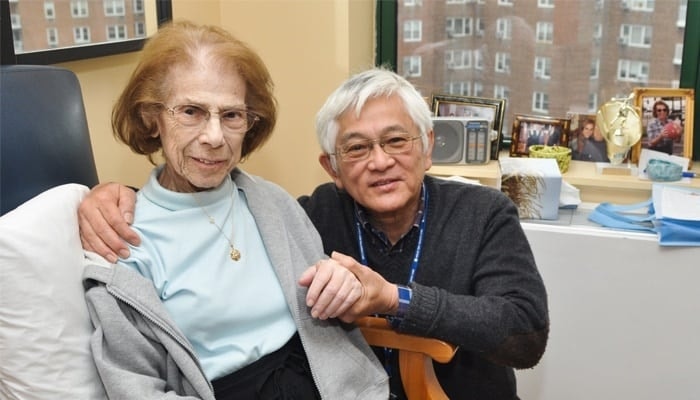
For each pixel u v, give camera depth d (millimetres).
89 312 1146
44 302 1058
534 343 1381
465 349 1420
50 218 1124
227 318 1245
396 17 2420
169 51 1205
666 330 1921
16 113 1248
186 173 1241
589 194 2203
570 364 2023
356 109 1396
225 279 1260
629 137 2133
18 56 1535
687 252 1851
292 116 2330
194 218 1273
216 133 1202
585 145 2346
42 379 1054
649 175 2123
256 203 1376
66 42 1660
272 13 2268
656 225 1904
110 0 1782
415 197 1492
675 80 2225
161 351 1184
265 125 1386
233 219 1326
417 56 2451
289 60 2287
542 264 1979
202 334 1234
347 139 1419
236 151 1275
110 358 1129
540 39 2328
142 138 1303
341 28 2203
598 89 2318
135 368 1141
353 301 1263
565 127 2301
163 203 1270
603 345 1983
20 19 1534
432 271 1480
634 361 1969
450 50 2436
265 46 2299
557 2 2271
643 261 1894
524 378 2064
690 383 1936
